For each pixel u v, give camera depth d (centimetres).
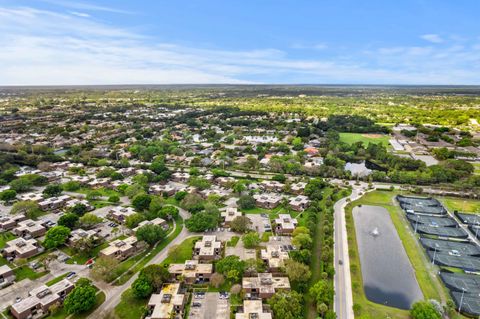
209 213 15212
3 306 9644
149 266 10625
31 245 12600
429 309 9044
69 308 9050
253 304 9531
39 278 11019
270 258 11888
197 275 11038
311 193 18875
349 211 17100
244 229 14350
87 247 12300
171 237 13975
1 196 17225
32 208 15625
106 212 16450
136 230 13750
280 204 17812
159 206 16300
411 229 15350
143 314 9225
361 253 13138
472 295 10469
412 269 12094
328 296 9712
